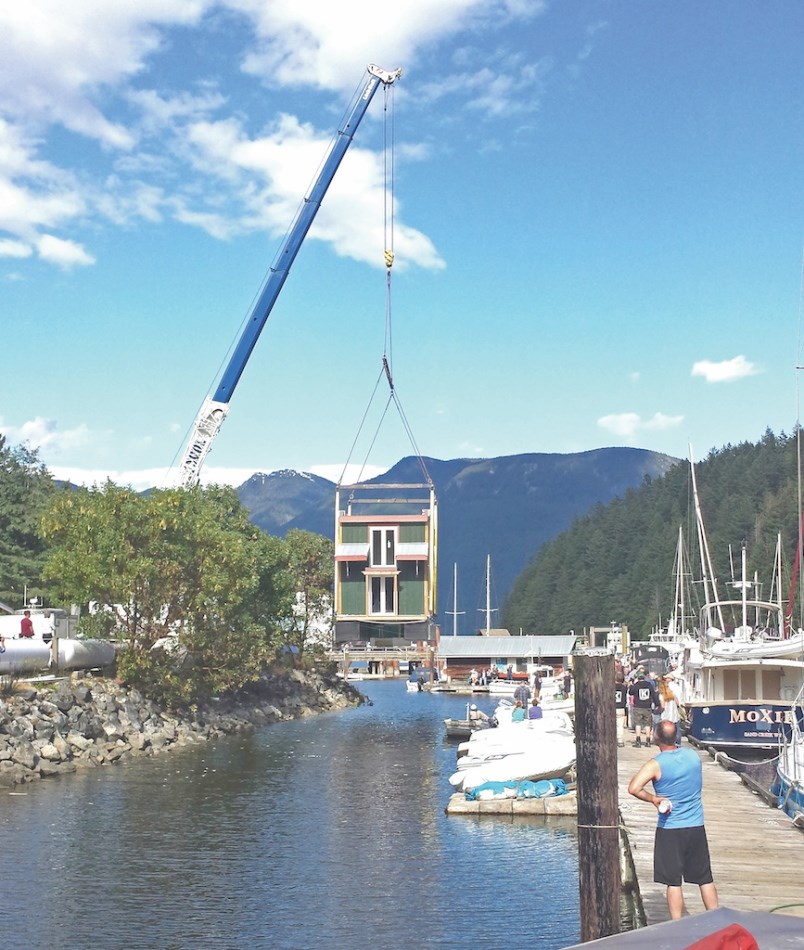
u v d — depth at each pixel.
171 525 59.34
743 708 45.22
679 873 14.49
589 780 15.30
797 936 9.57
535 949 20.39
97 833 31.22
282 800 37.44
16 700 46.78
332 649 108.50
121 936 21.25
